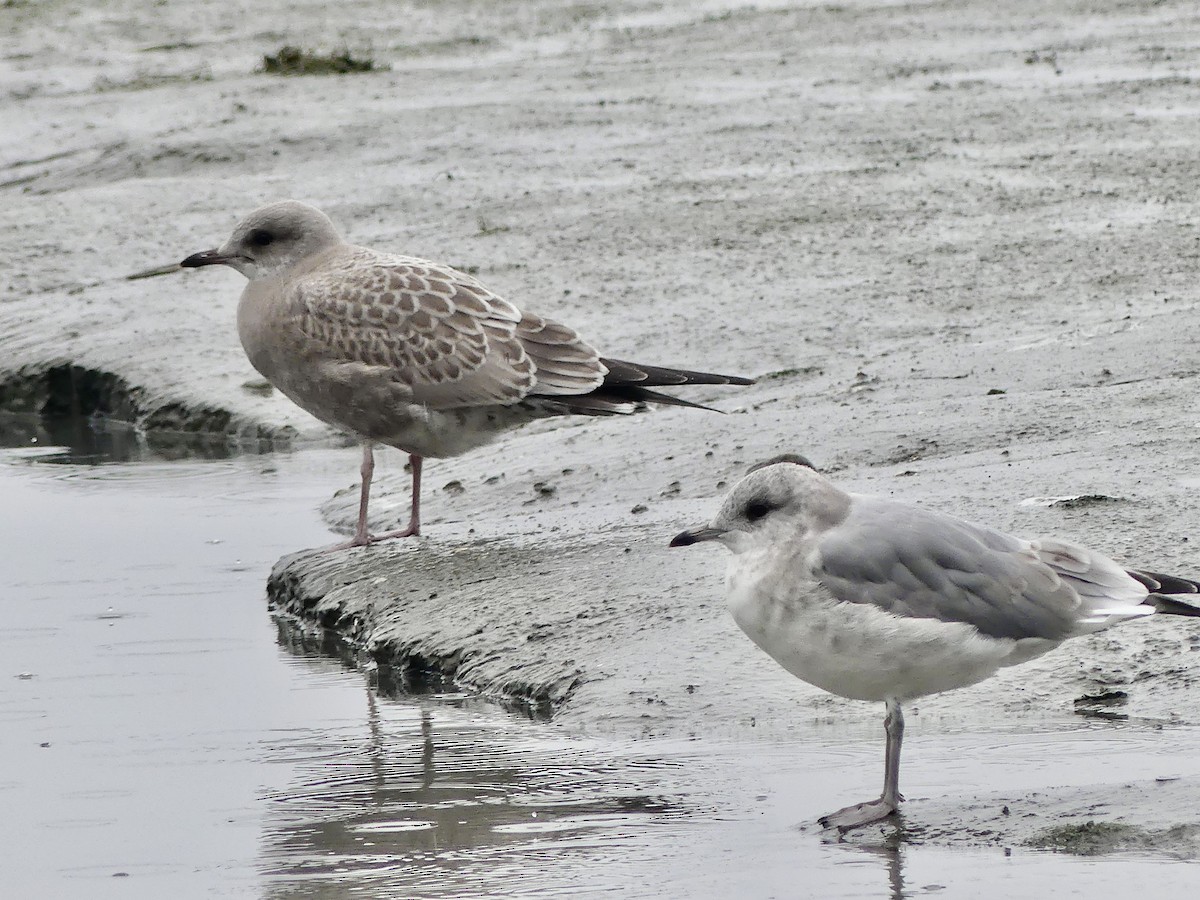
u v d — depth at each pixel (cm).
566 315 2050
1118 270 2062
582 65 3859
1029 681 966
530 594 1188
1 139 3334
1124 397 1495
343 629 1240
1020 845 759
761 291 2095
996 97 3212
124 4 4731
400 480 1638
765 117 3112
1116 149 2719
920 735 924
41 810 881
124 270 2436
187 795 899
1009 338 1816
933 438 1448
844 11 4544
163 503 1642
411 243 2388
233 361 2066
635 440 1593
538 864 779
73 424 2072
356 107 3375
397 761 948
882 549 798
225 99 3550
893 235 2298
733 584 825
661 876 755
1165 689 938
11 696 1094
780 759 905
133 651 1196
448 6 4806
